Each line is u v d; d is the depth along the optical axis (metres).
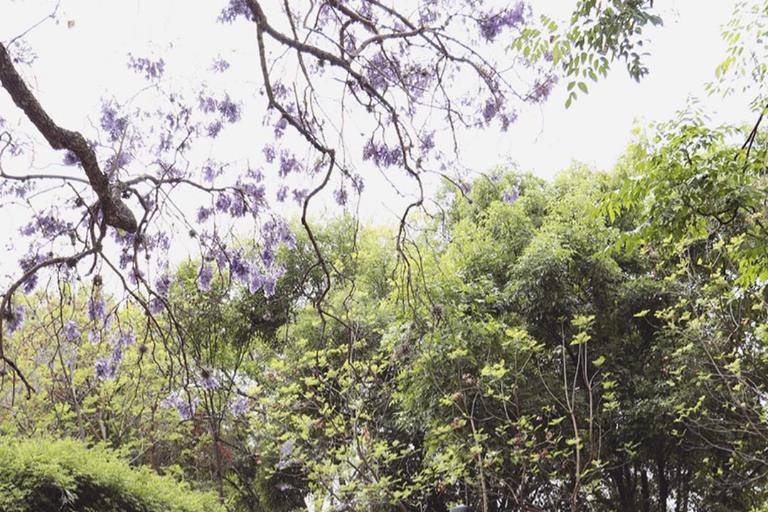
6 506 6.65
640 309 11.85
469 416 9.23
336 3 3.95
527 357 10.73
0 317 3.59
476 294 10.86
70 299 4.83
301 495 13.91
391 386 10.66
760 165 6.08
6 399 10.20
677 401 10.80
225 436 12.66
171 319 4.62
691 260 10.96
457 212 13.74
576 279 11.85
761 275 6.89
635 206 6.70
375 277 13.73
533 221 13.54
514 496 9.85
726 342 9.91
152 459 12.25
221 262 5.38
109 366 6.37
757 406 9.77
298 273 13.25
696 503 13.09
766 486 11.02
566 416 10.71
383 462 10.12
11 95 3.55
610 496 13.65
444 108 4.40
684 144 6.14
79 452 7.68
